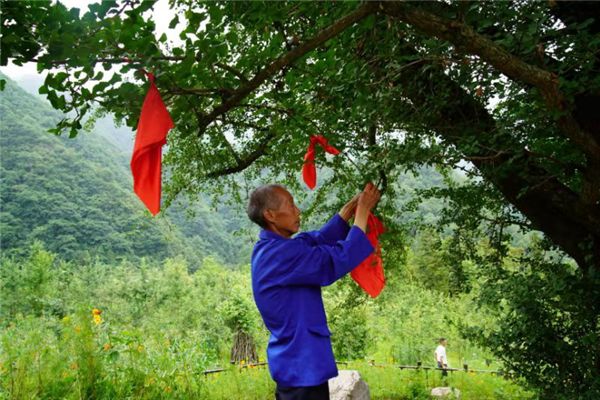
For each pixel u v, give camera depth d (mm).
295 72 2643
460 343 14750
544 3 2486
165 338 5855
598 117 3035
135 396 4727
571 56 2523
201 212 115375
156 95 1688
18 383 4102
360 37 2709
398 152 2393
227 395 6785
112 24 1689
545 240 4988
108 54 1724
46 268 30984
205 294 30062
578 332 4031
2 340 4578
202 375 6281
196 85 2291
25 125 115312
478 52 1999
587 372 3812
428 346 14367
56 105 1898
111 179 112625
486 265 4969
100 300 30609
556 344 3975
